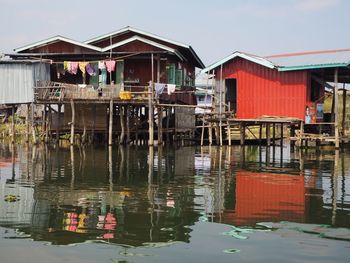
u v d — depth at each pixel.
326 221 8.52
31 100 27.67
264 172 15.21
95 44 29.95
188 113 31.80
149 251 6.73
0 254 6.61
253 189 11.89
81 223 8.32
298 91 25.08
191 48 29.44
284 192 11.46
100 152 22.11
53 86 25.67
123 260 6.37
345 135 26.34
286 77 25.39
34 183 12.85
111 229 7.91
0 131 35.31
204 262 6.28
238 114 26.72
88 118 27.50
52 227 8.05
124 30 28.53
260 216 8.88
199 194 11.16
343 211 9.34
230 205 9.86
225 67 27.09
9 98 27.97
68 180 13.41
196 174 14.68
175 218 8.67
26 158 19.41
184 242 7.17
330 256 6.54
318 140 25.19
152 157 19.89
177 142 29.58
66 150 23.25
